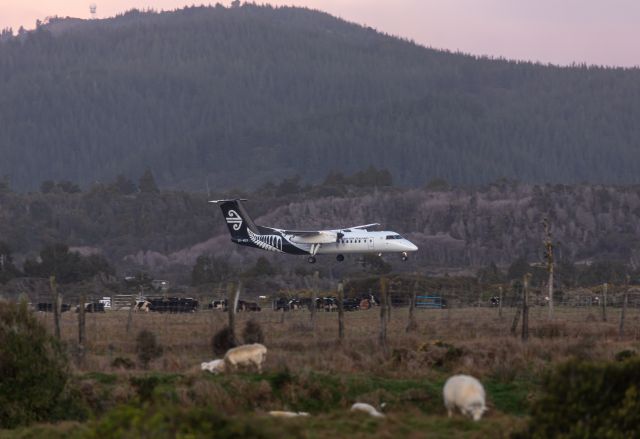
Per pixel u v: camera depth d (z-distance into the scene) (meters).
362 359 118.31
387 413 89.62
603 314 184.38
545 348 127.50
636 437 63.88
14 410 85.50
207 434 59.97
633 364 66.56
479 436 71.44
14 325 88.81
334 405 96.50
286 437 67.12
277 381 99.31
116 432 58.88
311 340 141.25
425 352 119.25
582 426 64.62
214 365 105.25
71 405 88.88
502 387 103.50
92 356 123.00
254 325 138.88
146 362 119.69
